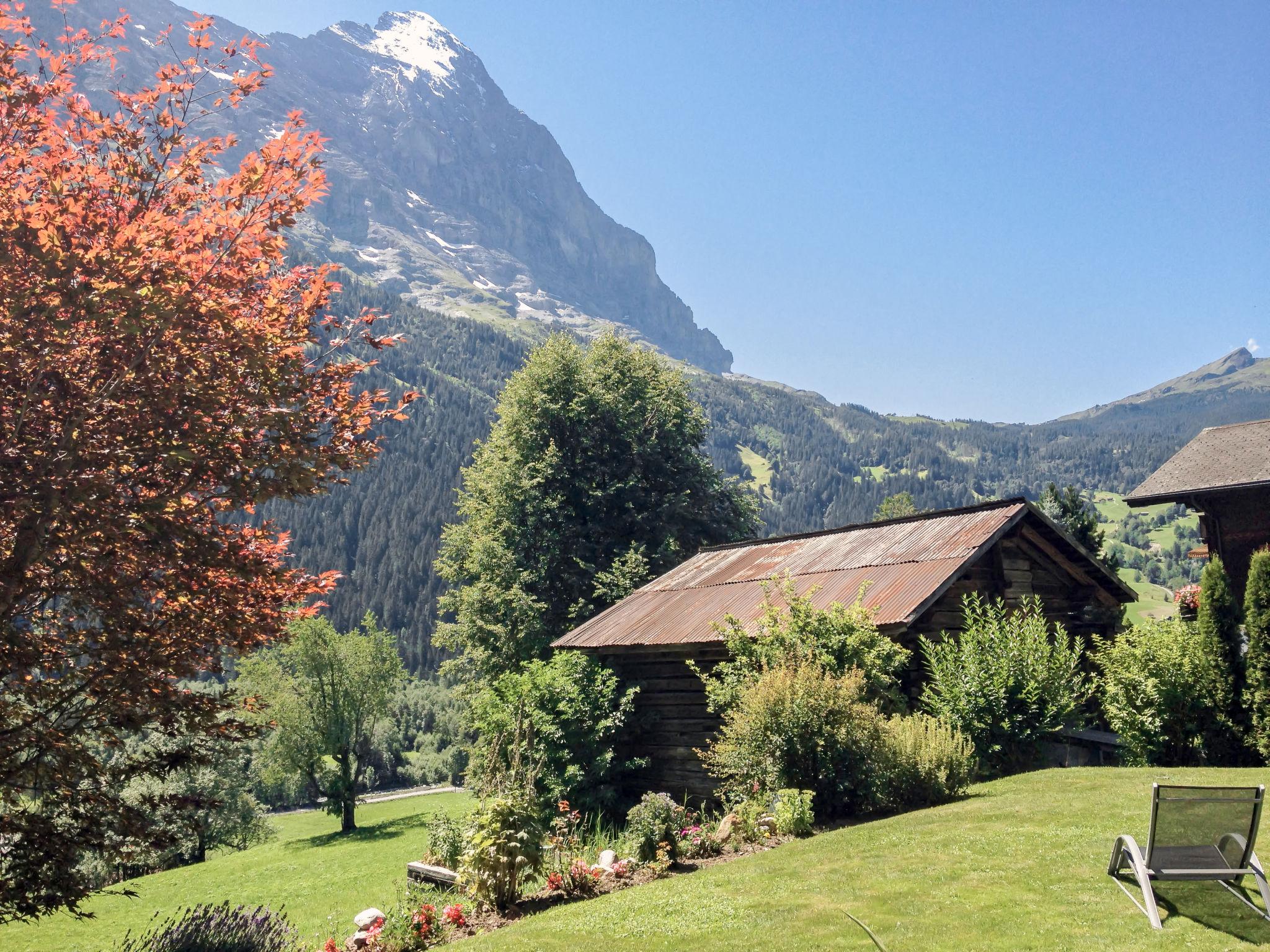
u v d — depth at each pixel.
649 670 21.28
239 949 10.02
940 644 17.00
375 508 165.25
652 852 11.47
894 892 8.38
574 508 37.19
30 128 7.86
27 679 7.94
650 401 40.34
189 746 9.30
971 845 9.62
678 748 20.25
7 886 7.59
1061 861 8.73
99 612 8.17
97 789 8.41
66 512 7.36
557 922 9.04
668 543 35.66
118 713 8.40
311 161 8.62
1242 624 15.76
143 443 7.84
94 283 6.95
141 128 8.42
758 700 13.59
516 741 16.55
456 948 8.80
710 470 41.50
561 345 39.88
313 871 32.97
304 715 46.72
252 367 8.14
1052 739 15.78
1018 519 18.56
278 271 9.34
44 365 7.45
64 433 7.54
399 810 67.56
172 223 7.72
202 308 8.04
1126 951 6.50
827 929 7.61
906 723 13.32
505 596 33.84
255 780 50.81
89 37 8.46
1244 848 7.46
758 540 25.16
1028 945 6.80
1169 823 7.46
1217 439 27.94
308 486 8.28
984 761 14.38
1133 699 15.66
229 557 8.32
